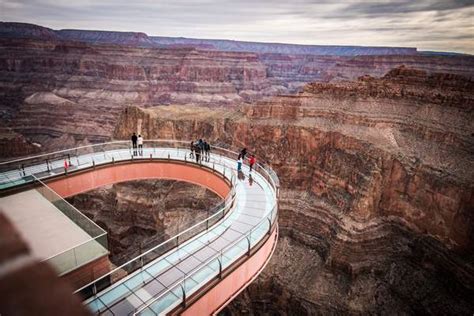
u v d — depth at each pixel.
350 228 55.84
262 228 22.89
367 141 63.72
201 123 81.62
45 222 21.95
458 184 50.72
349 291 50.03
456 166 56.06
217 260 19.27
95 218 72.12
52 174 30.19
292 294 50.59
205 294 17.28
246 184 30.78
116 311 15.69
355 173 60.81
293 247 60.53
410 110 70.81
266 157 72.25
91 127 148.88
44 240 19.78
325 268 54.97
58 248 19.06
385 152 59.81
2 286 2.12
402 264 51.81
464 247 48.44
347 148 65.56
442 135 62.91
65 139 139.38
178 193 69.88
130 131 85.25
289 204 66.38
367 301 48.03
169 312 15.77
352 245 53.97
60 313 2.36
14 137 97.19
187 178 35.97
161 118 83.19
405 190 56.62
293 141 71.88
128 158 35.94
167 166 36.50
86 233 20.22
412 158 59.69
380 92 75.19
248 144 76.19
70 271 17.17
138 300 16.38
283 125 73.88
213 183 33.31
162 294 15.69
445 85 71.12
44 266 2.53
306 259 57.56
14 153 95.69
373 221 57.06
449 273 47.75
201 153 36.50
